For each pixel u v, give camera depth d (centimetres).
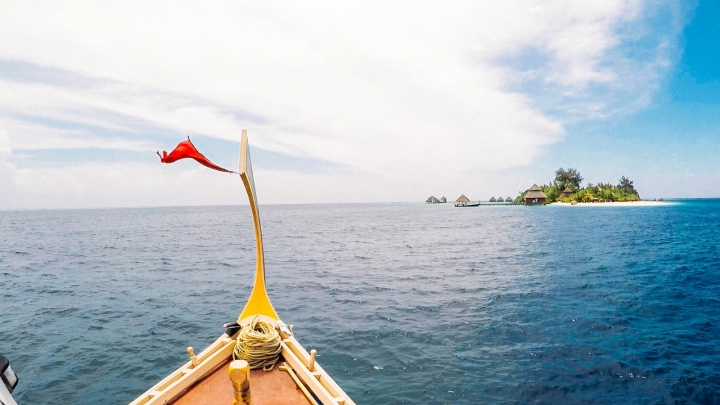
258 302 689
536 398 962
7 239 5588
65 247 4444
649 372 1085
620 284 2206
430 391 998
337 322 1574
